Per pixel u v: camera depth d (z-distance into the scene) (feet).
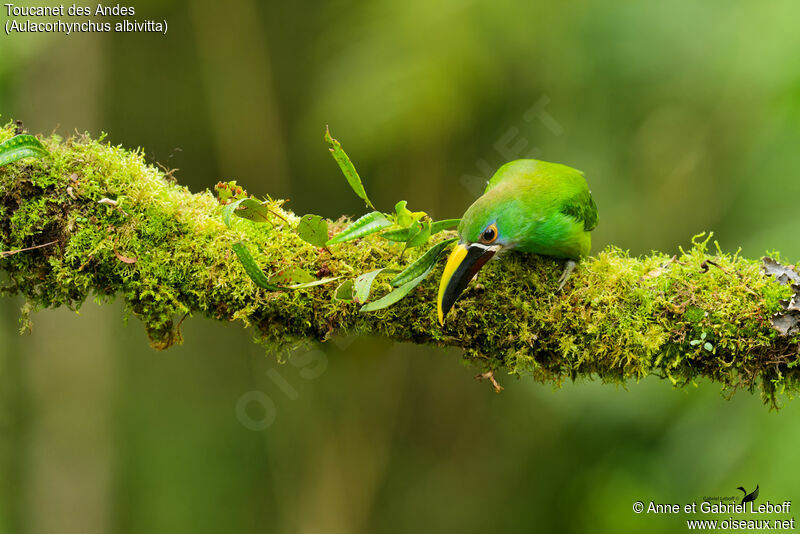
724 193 36.63
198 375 49.37
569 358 18.66
